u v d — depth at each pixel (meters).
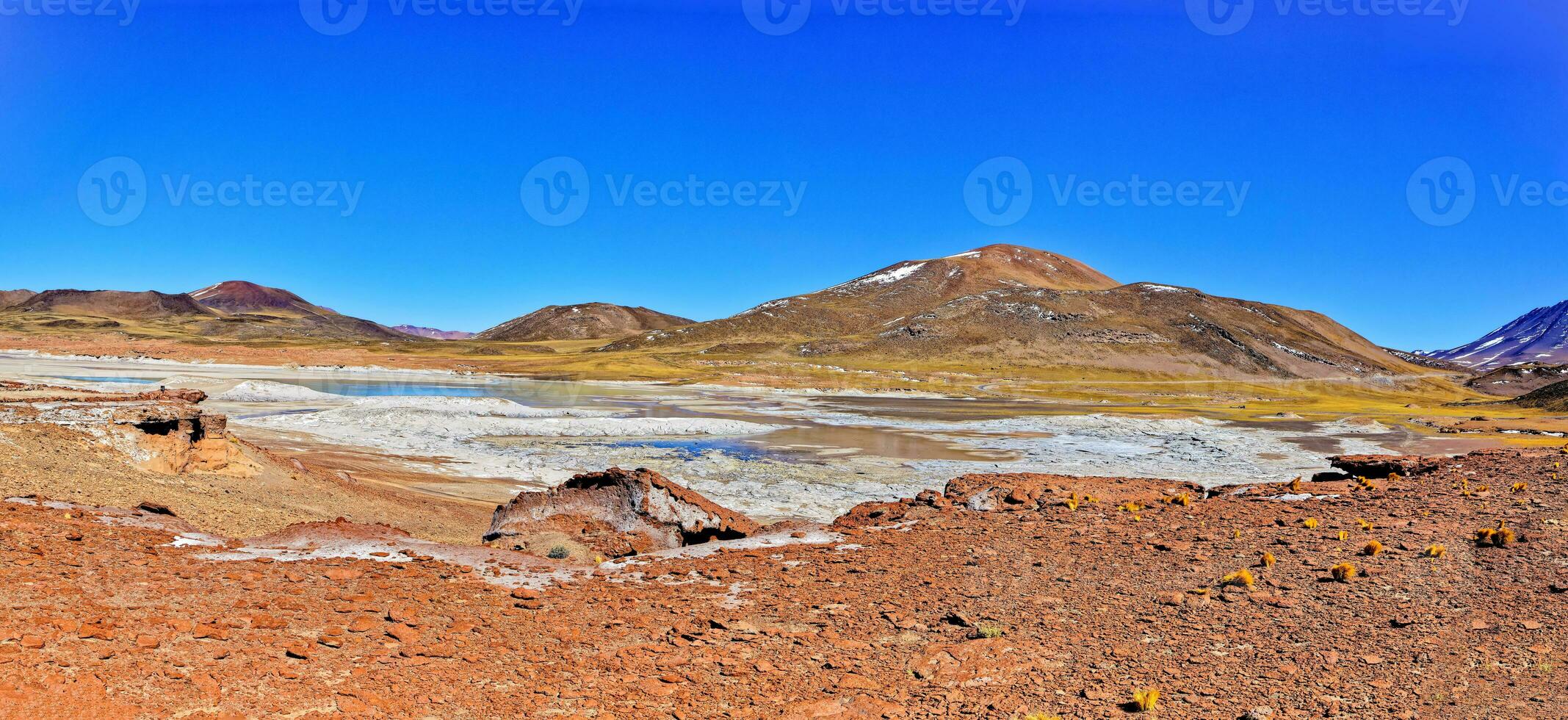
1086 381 132.25
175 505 14.77
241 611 7.65
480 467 30.45
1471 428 56.81
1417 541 10.91
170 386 59.03
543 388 89.69
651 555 11.88
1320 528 12.05
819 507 25.31
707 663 7.34
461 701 6.21
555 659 7.31
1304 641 7.65
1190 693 6.57
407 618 7.93
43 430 15.79
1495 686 6.41
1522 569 9.25
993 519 14.02
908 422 55.94
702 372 117.94
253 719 5.46
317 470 22.28
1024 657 7.45
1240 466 36.94
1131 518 13.45
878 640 8.07
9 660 5.63
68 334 175.50
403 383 91.75
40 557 8.39
